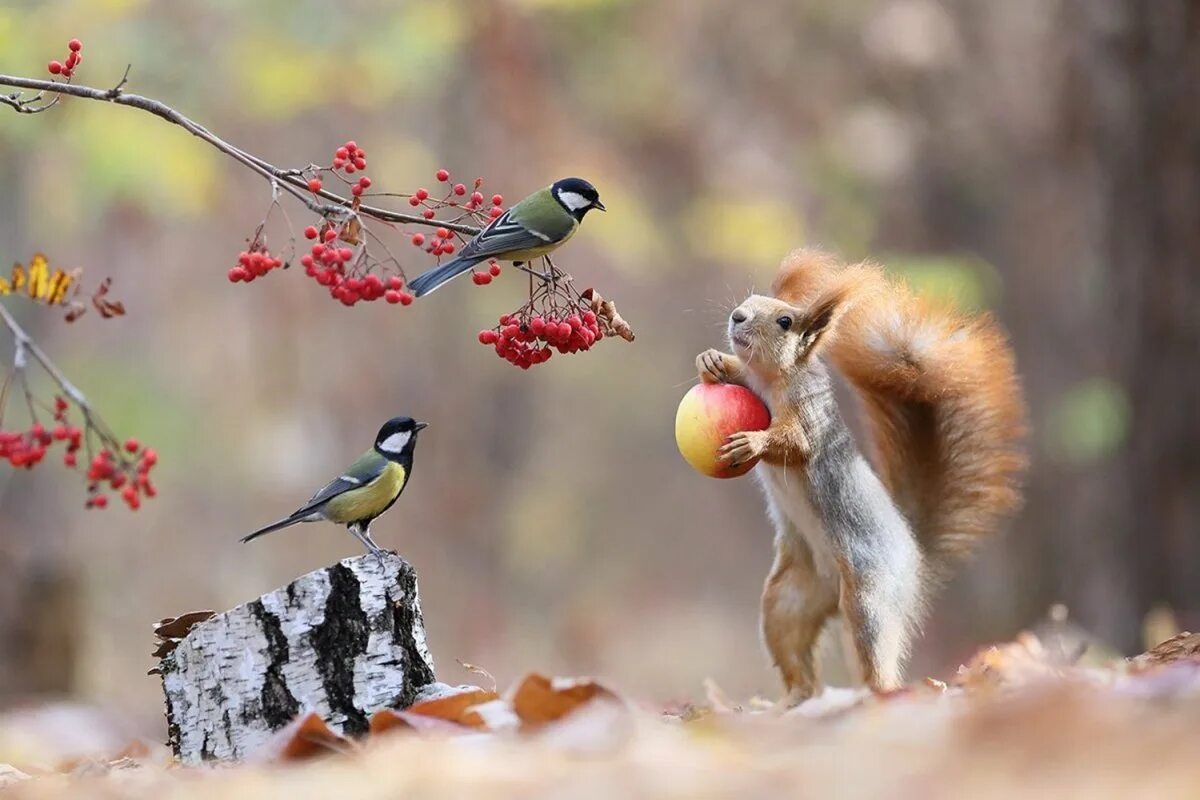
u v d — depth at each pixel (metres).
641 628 27.94
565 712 5.21
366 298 5.88
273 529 7.12
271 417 25.92
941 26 24.64
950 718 4.60
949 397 8.20
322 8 20.08
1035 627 21.62
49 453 18.33
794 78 25.28
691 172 25.00
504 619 27.27
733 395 7.36
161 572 25.06
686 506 30.83
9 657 14.97
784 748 4.66
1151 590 14.93
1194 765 3.77
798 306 7.89
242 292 25.36
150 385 25.39
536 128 24.03
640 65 24.94
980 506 8.19
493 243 6.41
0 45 17.16
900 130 24.83
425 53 20.61
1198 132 14.59
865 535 7.59
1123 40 14.78
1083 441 16.45
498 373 28.31
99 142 18.39
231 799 4.69
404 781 4.52
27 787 5.68
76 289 5.57
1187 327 14.74
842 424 7.67
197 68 19.67
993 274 23.52
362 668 6.02
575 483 30.70
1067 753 3.99
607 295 28.23
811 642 7.87
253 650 6.04
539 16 24.17
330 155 23.95
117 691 20.72
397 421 7.23
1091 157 15.49
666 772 4.27
